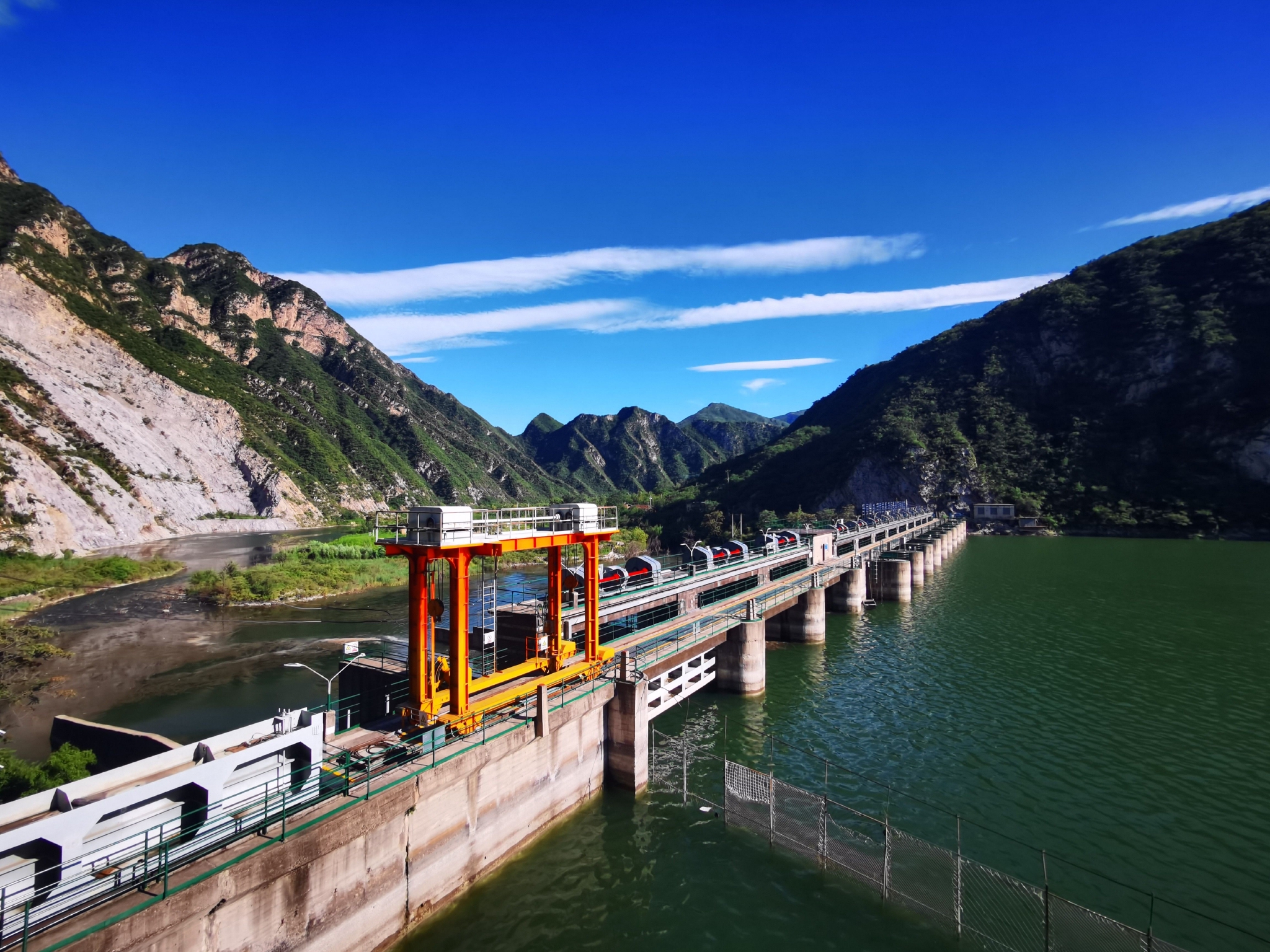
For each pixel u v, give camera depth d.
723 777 34.88
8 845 14.89
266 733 22.28
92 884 15.74
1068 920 22.98
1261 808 31.77
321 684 56.31
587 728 31.86
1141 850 28.44
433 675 24.80
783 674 54.06
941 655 59.19
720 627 46.53
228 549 162.00
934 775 35.41
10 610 84.88
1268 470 156.88
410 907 22.61
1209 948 22.34
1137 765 36.47
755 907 24.44
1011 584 95.75
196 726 46.75
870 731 41.62
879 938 22.64
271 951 18.27
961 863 25.77
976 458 196.88
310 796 20.77
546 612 40.19
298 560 122.75
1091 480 179.00
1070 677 52.03
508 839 26.92
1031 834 29.69
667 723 43.12
